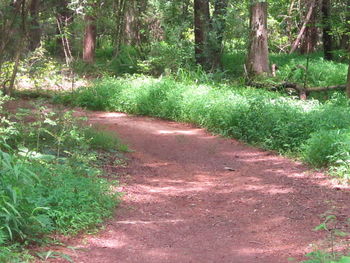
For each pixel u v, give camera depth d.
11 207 5.57
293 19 30.45
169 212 7.84
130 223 7.18
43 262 5.46
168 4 23.34
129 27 27.39
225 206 8.21
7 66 16.56
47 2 22.42
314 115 12.62
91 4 23.28
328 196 8.39
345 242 6.18
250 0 20.47
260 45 20.59
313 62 24.59
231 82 20.45
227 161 11.21
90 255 5.91
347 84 16.73
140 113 16.88
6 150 9.25
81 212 6.87
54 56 25.83
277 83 18.98
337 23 25.97
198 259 5.98
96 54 31.00
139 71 23.16
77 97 18.11
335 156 9.95
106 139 11.72
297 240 6.54
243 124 13.28
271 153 11.77
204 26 22.86
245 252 6.22
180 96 16.20
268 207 8.05
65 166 8.40
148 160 11.22
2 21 14.53
